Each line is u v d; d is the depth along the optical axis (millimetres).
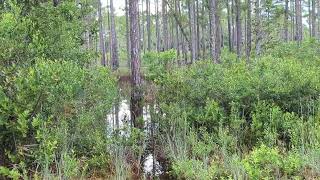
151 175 7746
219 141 7891
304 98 8773
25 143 6871
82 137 7727
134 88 11711
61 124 7062
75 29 9875
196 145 7777
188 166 6965
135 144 8320
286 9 26422
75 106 7461
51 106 6949
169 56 13578
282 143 7625
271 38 20547
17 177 6254
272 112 8234
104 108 8523
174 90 10109
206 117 8695
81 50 10141
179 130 8594
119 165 7500
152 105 10484
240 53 22141
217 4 22609
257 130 8258
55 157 6746
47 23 8930
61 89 6723
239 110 8969
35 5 9328
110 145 7941
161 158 8438
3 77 6785
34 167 6957
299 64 10305
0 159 6844
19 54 7281
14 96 6609
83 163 7504
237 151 7945
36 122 6344
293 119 8242
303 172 6316
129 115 12008
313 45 16266
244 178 6383
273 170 6367
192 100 9570
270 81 8820
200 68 10445
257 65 10148
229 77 9461
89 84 8000
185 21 26281
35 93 6555
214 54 17594
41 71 6617
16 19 7750
